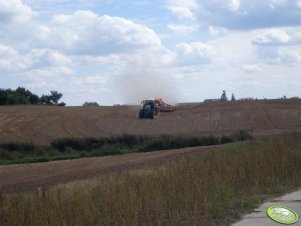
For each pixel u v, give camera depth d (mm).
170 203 15016
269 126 67875
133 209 14039
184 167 19547
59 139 54344
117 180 17578
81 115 75312
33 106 85125
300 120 71500
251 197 17359
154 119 72812
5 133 59375
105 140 55062
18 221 12906
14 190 23406
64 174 30516
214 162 21000
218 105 84750
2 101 91750
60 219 13102
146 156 40062
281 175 20453
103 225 13383
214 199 15922
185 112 78250
